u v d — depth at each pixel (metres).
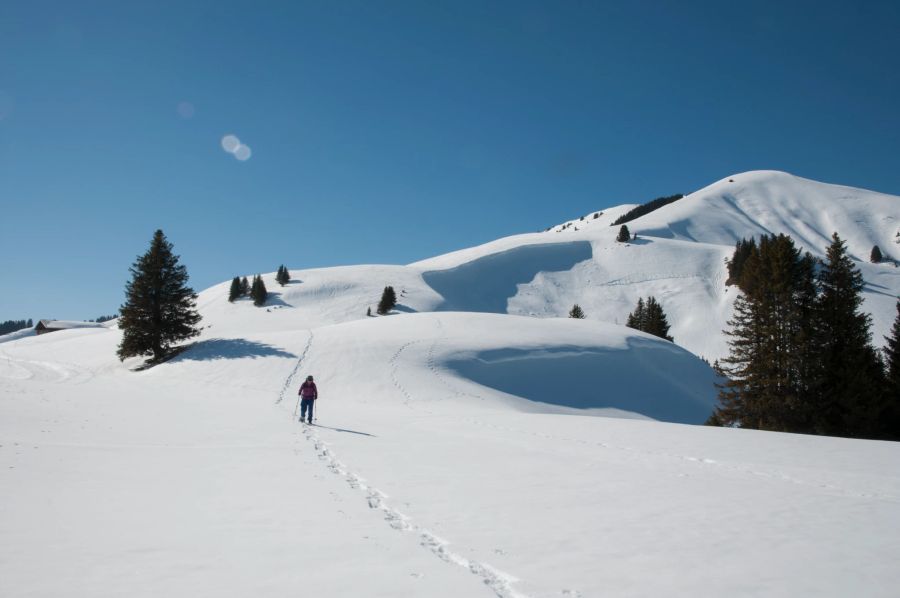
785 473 12.05
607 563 5.69
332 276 114.38
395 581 4.91
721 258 144.25
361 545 6.06
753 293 31.11
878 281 125.19
